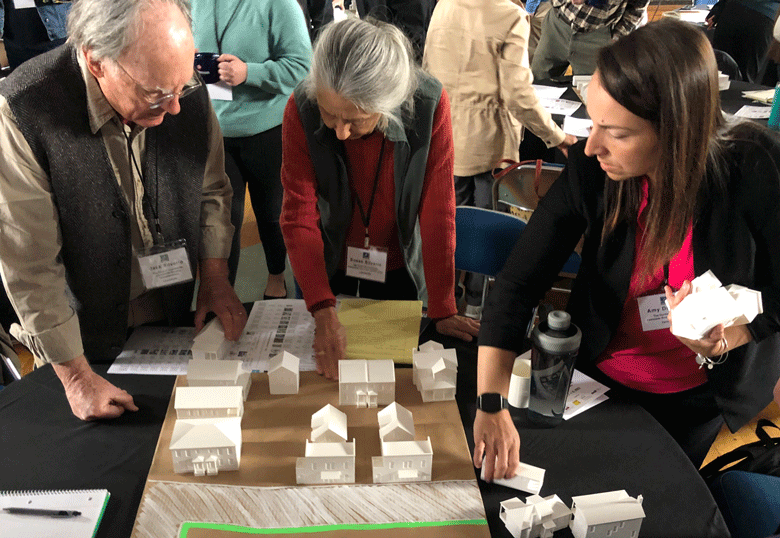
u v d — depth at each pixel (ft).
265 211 9.07
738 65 13.97
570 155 4.13
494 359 4.01
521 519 3.23
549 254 4.23
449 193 5.28
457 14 8.13
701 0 17.58
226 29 7.68
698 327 3.26
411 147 5.06
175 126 4.55
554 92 10.69
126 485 3.57
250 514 3.37
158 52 3.56
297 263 5.18
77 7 3.66
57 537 3.22
